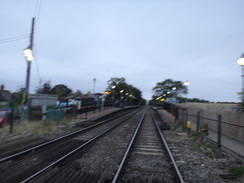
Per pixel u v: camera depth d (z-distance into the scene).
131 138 10.69
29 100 15.23
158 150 8.12
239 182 5.03
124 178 5.14
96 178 4.98
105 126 15.57
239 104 9.50
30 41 14.75
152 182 4.86
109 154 7.36
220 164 6.54
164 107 47.06
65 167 5.79
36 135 10.88
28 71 14.45
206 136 10.45
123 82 58.59
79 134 11.59
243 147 8.19
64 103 24.11
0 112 15.12
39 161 6.32
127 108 46.88
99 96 34.75
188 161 6.86
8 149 7.78
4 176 5.04
